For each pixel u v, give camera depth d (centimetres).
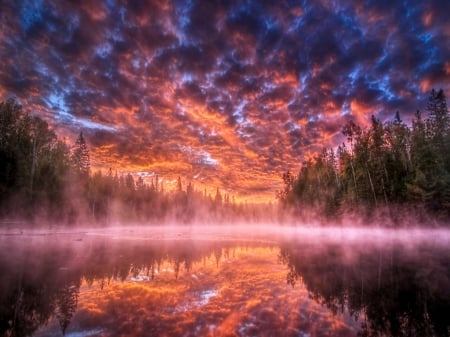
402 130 4369
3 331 548
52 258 1534
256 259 1647
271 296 840
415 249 2167
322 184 6097
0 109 4469
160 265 1405
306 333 554
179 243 2794
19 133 4619
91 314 661
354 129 5053
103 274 1144
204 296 840
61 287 913
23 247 2064
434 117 4031
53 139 5603
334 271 1228
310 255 1812
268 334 546
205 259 1652
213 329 575
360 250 2106
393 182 4119
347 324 604
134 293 862
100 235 3841
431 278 1059
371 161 4559
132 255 1769
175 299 803
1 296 791
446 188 3262
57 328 570
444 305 728
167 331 561
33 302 745
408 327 578
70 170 5616
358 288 921
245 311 697
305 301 782
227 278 1112
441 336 532
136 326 588
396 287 924
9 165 3812
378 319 633
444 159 3628
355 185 4716
